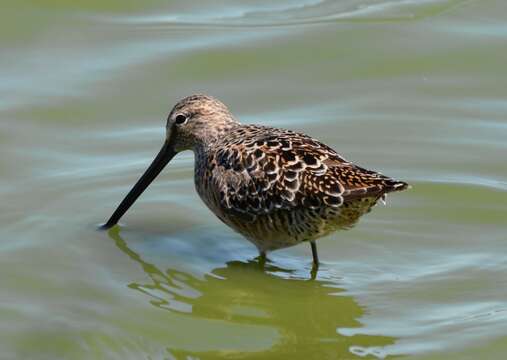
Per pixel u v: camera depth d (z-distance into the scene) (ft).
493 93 62.44
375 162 55.62
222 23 69.21
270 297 44.78
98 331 41.63
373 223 50.21
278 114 60.54
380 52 66.13
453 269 46.06
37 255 47.29
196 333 41.88
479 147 56.80
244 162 44.50
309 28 68.44
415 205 51.55
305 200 42.52
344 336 41.60
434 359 39.42
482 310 42.75
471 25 68.49
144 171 54.90
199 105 48.83
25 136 57.62
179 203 52.90
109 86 62.49
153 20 69.26
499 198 51.88
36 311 42.98
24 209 50.96
